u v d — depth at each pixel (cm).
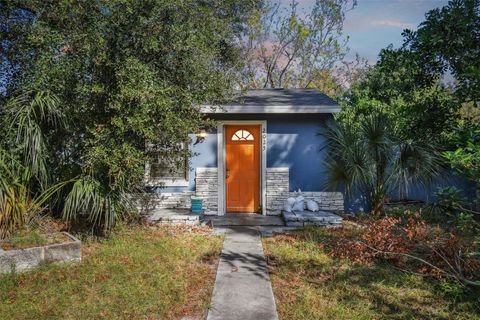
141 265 530
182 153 690
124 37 598
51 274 488
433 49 480
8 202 562
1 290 432
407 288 469
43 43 611
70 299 416
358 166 858
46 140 634
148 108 570
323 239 701
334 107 886
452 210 544
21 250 500
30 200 631
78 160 674
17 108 600
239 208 979
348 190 906
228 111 888
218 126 943
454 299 428
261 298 435
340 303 422
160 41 611
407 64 521
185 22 638
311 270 534
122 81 561
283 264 561
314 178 952
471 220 435
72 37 586
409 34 512
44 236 566
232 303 421
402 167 848
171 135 630
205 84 671
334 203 941
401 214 890
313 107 891
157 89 573
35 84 606
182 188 956
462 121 518
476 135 386
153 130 610
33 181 645
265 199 945
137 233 691
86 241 627
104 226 649
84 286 451
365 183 907
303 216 835
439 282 486
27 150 596
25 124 588
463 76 435
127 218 722
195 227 802
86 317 376
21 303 402
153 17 591
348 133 909
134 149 595
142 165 645
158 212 879
